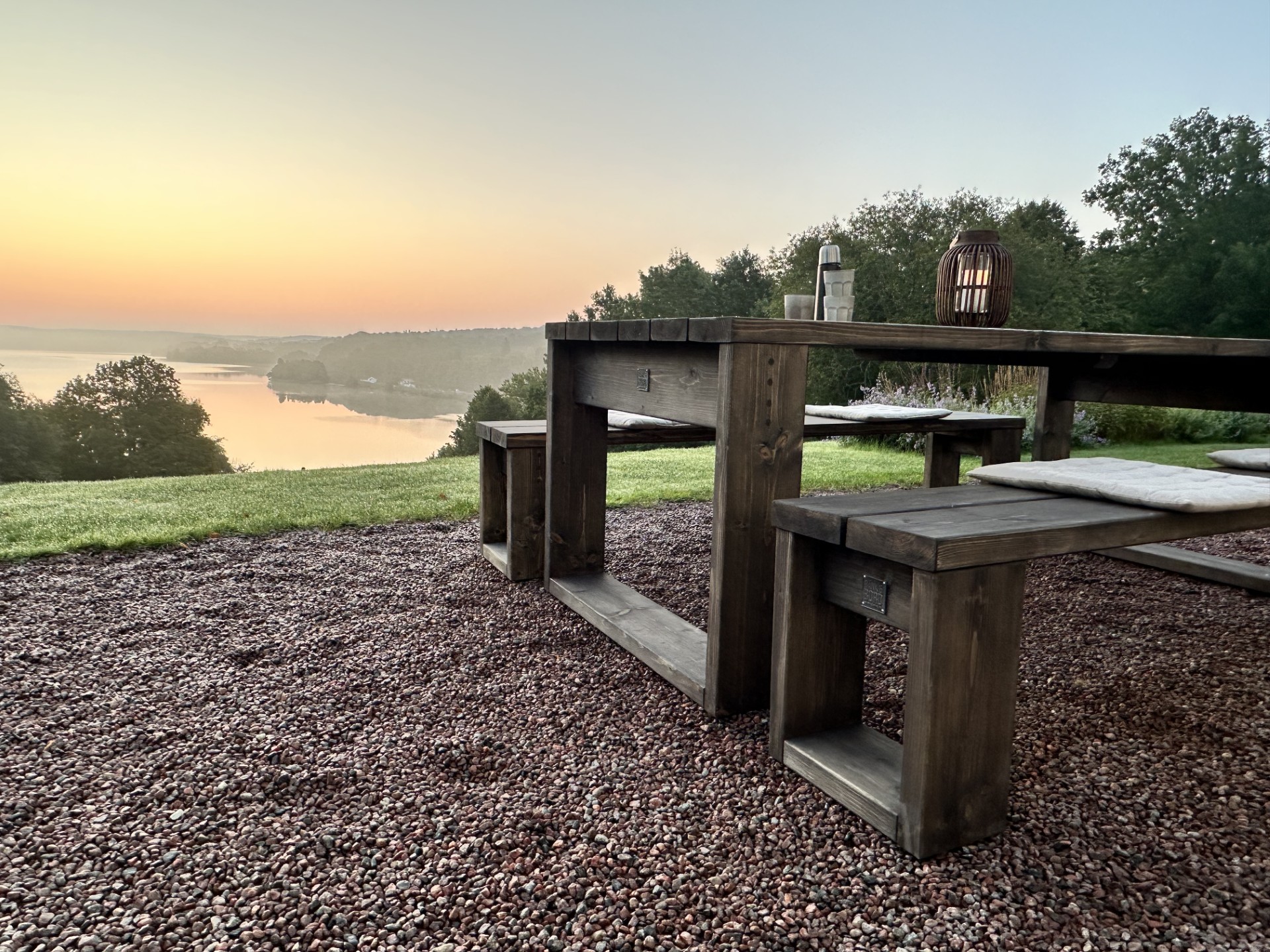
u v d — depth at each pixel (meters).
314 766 1.47
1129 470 1.62
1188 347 2.12
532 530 2.76
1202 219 23.72
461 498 4.39
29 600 2.49
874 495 1.51
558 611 2.45
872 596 1.31
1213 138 25.05
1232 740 1.61
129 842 1.21
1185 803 1.37
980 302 2.12
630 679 1.92
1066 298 19.86
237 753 1.52
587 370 2.45
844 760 1.40
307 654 2.07
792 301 2.09
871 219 20.86
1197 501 1.29
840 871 1.16
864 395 9.46
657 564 3.07
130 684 1.86
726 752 1.55
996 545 1.14
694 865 1.18
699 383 1.78
